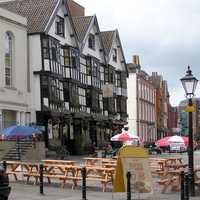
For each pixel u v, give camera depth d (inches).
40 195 669.3
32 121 1718.8
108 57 2306.8
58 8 1835.6
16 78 1651.1
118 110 2432.3
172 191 724.7
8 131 1212.5
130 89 2984.7
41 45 1732.3
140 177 607.8
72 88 1925.4
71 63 1918.1
